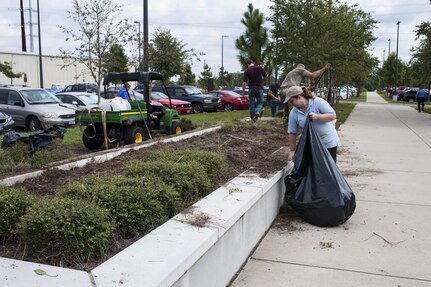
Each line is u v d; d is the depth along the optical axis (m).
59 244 2.75
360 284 3.65
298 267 3.98
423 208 5.73
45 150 6.92
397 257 4.20
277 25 19.08
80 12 15.08
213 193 4.30
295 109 5.76
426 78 23.69
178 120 11.35
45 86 44.19
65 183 4.71
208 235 3.10
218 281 3.40
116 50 15.99
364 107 32.34
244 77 11.83
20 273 2.41
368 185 6.97
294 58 18.38
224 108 26.09
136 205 3.36
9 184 4.64
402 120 19.80
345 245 4.49
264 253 4.30
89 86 27.50
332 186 4.90
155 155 5.53
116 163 5.85
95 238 2.80
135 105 10.34
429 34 22.44
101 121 9.48
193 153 5.36
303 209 5.05
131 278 2.39
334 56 18.58
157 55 20.06
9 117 13.20
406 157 9.57
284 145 7.87
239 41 28.17
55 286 2.26
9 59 40.50
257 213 4.47
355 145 11.37
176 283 2.63
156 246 2.87
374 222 5.18
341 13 19.67
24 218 2.90
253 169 5.60
